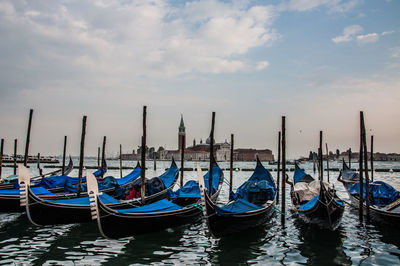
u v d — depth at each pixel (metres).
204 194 11.76
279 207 19.45
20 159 95.75
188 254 10.74
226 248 11.40
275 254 10.75
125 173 63.50
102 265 9.67
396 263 9.86
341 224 14.74
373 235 12.91
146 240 12.27
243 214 12.72
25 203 12.61
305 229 13.94
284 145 15.38
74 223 13.86
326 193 12.92
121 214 11.75
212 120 17.11
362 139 15.06
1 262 9.79
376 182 16.69
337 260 10.15
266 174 19.95
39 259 10.09
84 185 18.47
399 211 13.28
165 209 13.33
